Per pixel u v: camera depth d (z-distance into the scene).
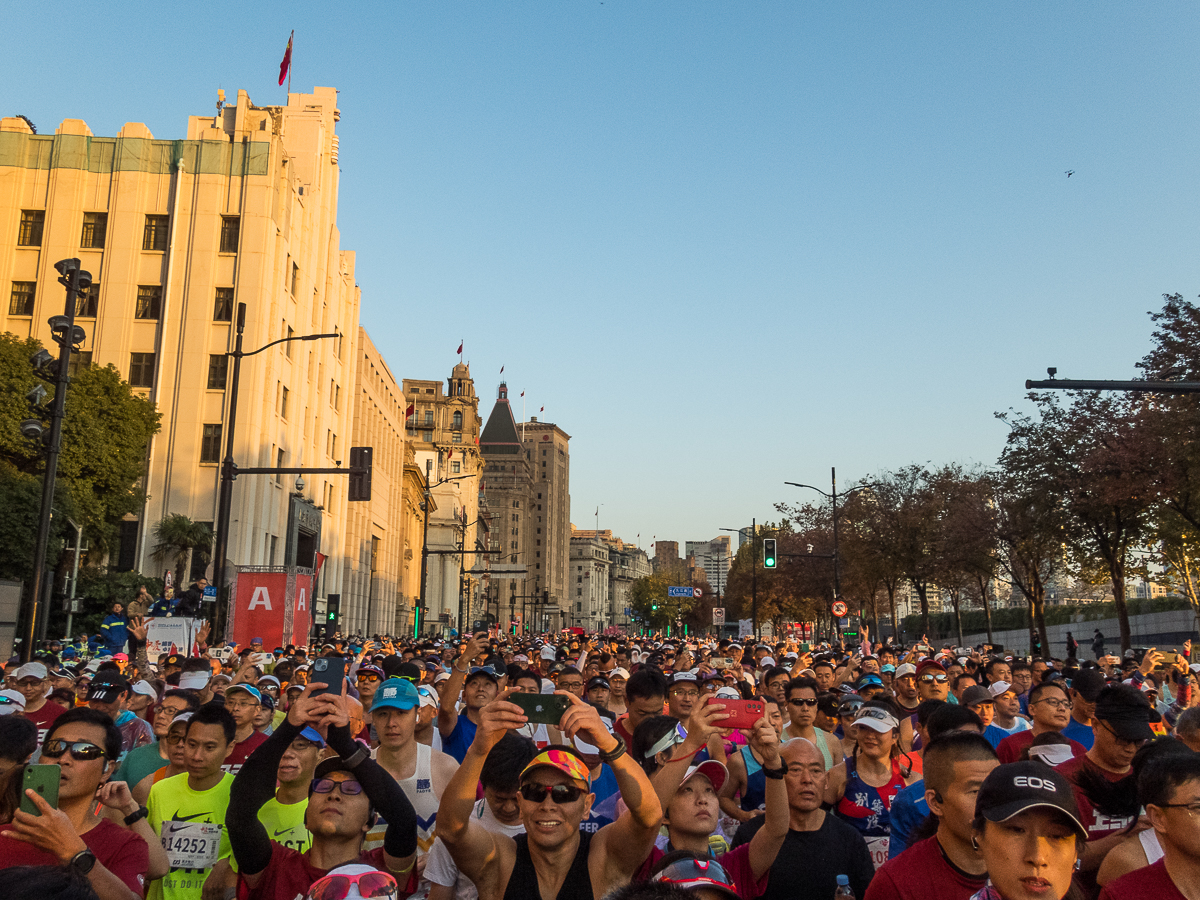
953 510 48.94
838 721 9.27
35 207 51.09
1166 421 30.78
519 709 4.22
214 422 49.25
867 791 6.62
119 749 5.12
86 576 42.50
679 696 8.09
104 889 4.48
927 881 4.12
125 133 51.81
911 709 11.12
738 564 99.00
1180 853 3.69
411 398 145.50
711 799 5.12
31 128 53.12
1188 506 34.81
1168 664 14.41
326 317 64.12
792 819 5.33
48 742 4.86
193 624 21.44
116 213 50.94
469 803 4.19
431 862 4.81
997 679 12.75
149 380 49.75
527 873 4.33
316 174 61.75
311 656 21.08
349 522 71.06
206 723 5.69
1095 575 46.25
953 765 4.09
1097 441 35.56
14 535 36.06
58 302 50.22
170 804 5.70
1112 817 5.27
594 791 6.27
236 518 48.09
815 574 67.69
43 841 3.92
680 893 2.74
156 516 47.97
